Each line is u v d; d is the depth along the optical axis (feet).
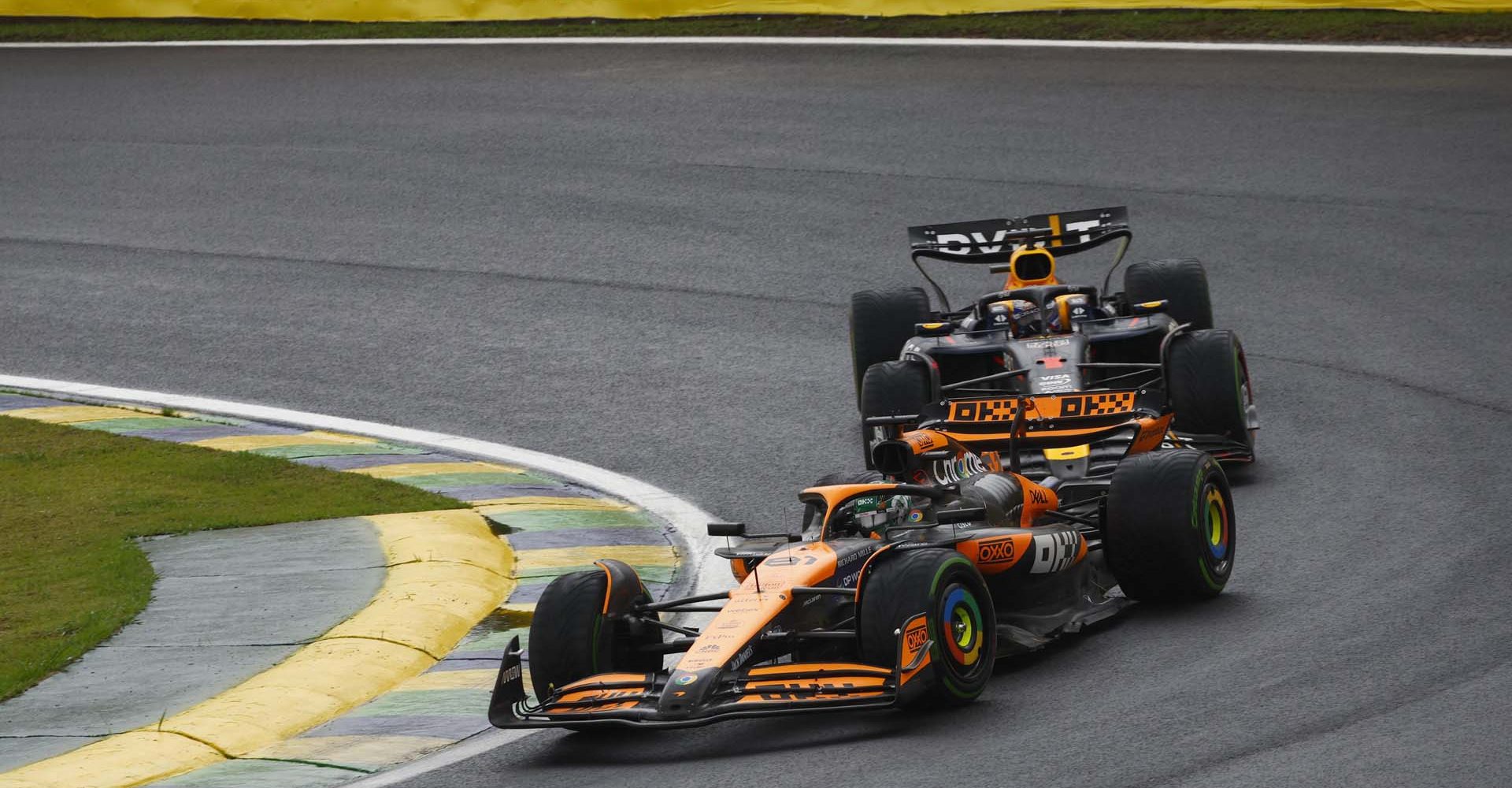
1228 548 100.12
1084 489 110.32
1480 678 81.00
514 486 139.74
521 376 175.11
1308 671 84.33
